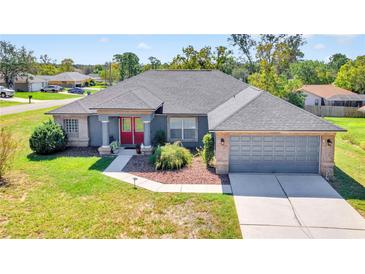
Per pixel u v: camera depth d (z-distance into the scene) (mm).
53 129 20547
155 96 23453
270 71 45312
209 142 18078
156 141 21938
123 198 13039
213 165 17469
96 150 21516
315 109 49375
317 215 11555
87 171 16578
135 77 25875
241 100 20016
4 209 11938
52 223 10891
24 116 35438
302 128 15508
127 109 19609
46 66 111875
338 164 18594
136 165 17812
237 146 16422
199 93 24125
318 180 15320
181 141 22203
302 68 71938
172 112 21562
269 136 16281
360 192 13797
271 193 13633
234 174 16234
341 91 53719
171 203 12555
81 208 12062
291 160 16422
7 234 10188
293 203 12594
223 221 11062
